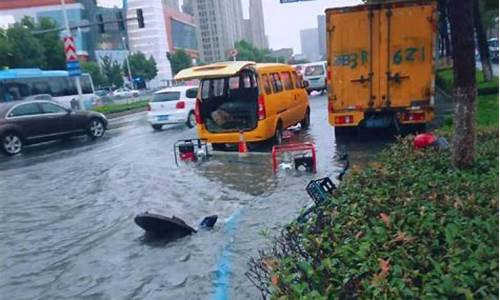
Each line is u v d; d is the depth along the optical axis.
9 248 6.16
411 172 5.67
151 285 4.82
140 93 57.84
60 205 8.12
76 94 29.50
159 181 9.19
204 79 11.66
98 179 9.87
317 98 26.05
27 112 15.27
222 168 9.88
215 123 11.48
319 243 3.61
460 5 5.43
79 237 6.43
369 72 10.69
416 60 10.38
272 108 11.66
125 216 7.19
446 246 3.49
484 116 10.60
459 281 2.89
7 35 43.50
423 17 10.20
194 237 5.99
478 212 4.08
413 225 3.90
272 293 3.17
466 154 5.77
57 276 5.23
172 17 115.62
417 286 3.00
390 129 11.41
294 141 12.34
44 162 12.65
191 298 4.47
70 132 16.48
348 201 4.77
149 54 106.75
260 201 7.33
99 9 98.25
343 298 2.94
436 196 4.61
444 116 12.74
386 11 10.33
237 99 11.84
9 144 14.60
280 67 13.14
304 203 6.95
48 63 46.81
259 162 10.20
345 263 3.30
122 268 5.28
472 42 5.56
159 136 16.14
